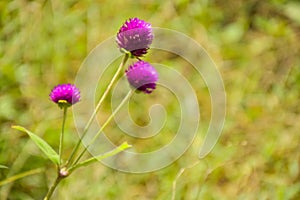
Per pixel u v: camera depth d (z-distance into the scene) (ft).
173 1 4.43
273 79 4.16
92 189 3.46
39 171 3.30
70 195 3.42
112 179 3.53
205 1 4.54
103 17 4.11
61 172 2.70
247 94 4.05
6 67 3.61
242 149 3.66
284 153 3.66
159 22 4.28
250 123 3.82
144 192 3.54
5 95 3.59
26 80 3.68
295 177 3.56
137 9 4.29
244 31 4.56
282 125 3.80
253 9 4.75
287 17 4.70
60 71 3.78
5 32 3.77
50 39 3.85
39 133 3.50
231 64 4.27
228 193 3.53
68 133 3.55
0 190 3.34
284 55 4.36
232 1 4.75
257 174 3.57
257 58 4.33
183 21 4.39
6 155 3.40
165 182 3.54
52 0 3.94
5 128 3.49
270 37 4.50
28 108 3.61
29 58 3.76
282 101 3.96
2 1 3.81
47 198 2.72
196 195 3.44
